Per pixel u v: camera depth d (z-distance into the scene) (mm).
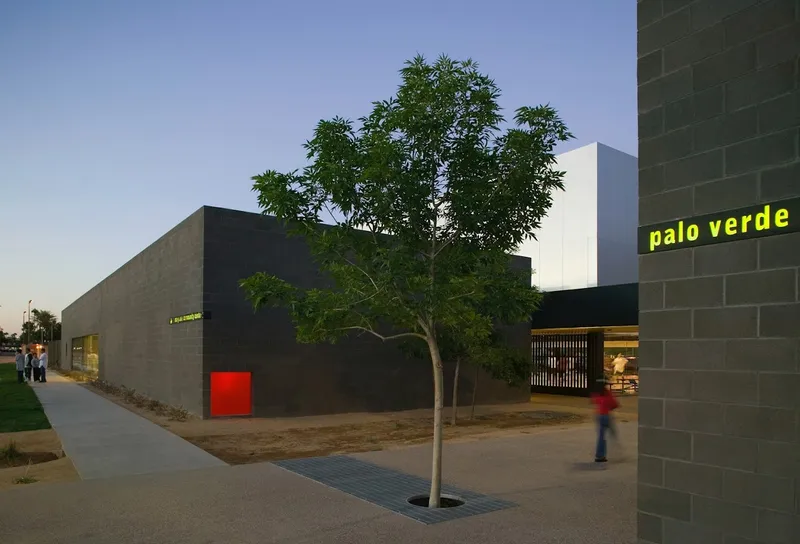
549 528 6809
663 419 5449
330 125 7992
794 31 4750
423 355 16609
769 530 4703
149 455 11266
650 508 5508
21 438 13938
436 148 7902
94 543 6309
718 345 5086
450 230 8336
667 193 5543
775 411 4703
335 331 8516
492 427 16594
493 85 7934
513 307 8148
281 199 7883
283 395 18062
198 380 17328
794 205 4645
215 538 6469
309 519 7137
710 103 5266
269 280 8203
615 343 30375
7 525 6895
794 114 4715
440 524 6957
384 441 13961
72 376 40062
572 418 18906
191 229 18375
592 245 34125
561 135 7910
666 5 5660
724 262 5082
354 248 8367
